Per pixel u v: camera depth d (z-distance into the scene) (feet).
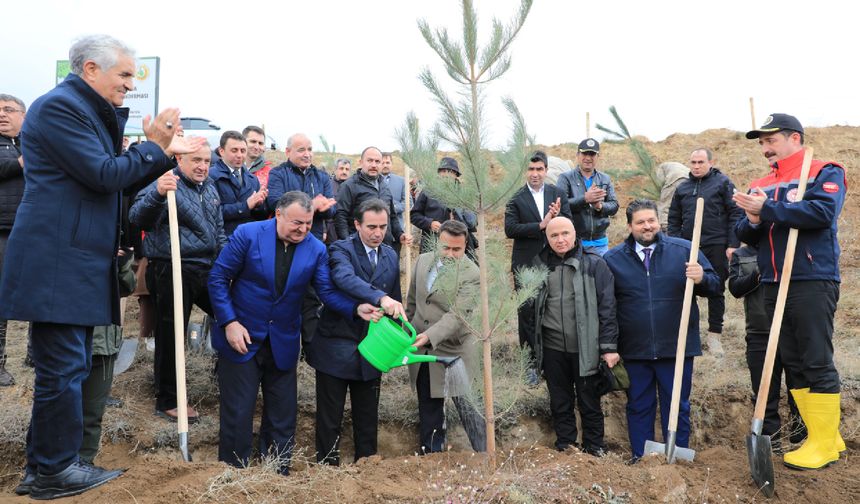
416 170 12.85
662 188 27.02
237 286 13.85
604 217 21.99
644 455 14.37
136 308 25.29
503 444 17.37
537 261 16.08
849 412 17.87
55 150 10.02
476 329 13.24
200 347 19.47
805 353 14.32
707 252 21.31
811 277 14.08
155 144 10.87
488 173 12.67
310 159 18.69
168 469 11.65
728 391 19.03
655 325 15.30
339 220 20.01
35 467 11.16
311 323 15.69
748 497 13.21
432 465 13.08
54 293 10.12
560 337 15.72
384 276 14.88
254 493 11.29
